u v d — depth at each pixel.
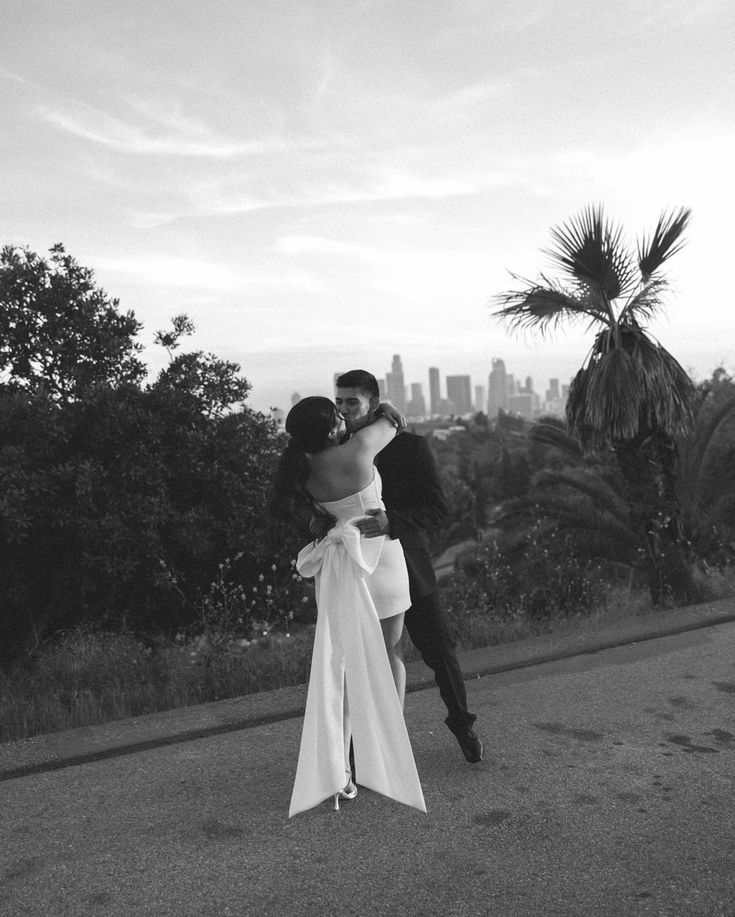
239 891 2.42
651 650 4.95
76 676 5.16
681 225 8.95
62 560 9.53
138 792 3.12
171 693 4.48
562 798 2.99
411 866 2.54
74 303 10.29
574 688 4.27
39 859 2.63
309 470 3.00
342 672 2.98
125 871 2.54
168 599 9.87
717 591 8.85
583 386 9.63
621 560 11.28
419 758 3.40
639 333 9.41
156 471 9.45
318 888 2.43
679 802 2.93
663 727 3.69
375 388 3.19
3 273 9.78
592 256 8.98
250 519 9.99
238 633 7.30
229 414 10.54
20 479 8.67
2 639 9.48
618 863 2.52
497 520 11.98
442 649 3.30
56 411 9.16
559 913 2.26
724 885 2.38
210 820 2.88
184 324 10.67
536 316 9.52
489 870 2.50
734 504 11.14
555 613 7.32
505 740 3.58
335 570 3.00
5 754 3.45
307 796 2.81
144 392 9.91
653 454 9.34
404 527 3.05
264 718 3.88
